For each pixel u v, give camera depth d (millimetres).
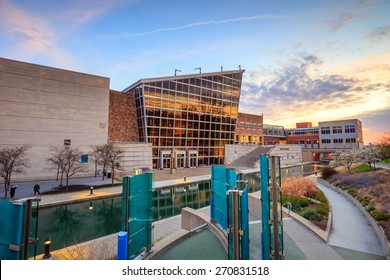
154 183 26000
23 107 28359
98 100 34688
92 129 33812
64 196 19062
